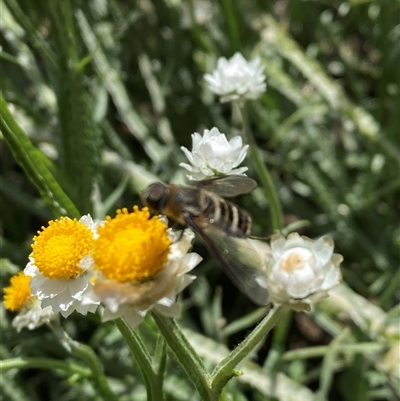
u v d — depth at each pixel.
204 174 0.05
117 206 0.10
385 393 0.08
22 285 0.05
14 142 0.06
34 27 0.09
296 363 0.09
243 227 0.05
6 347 0.09
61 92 0.08
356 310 0.08
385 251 0.10
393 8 0.10
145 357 0.05
